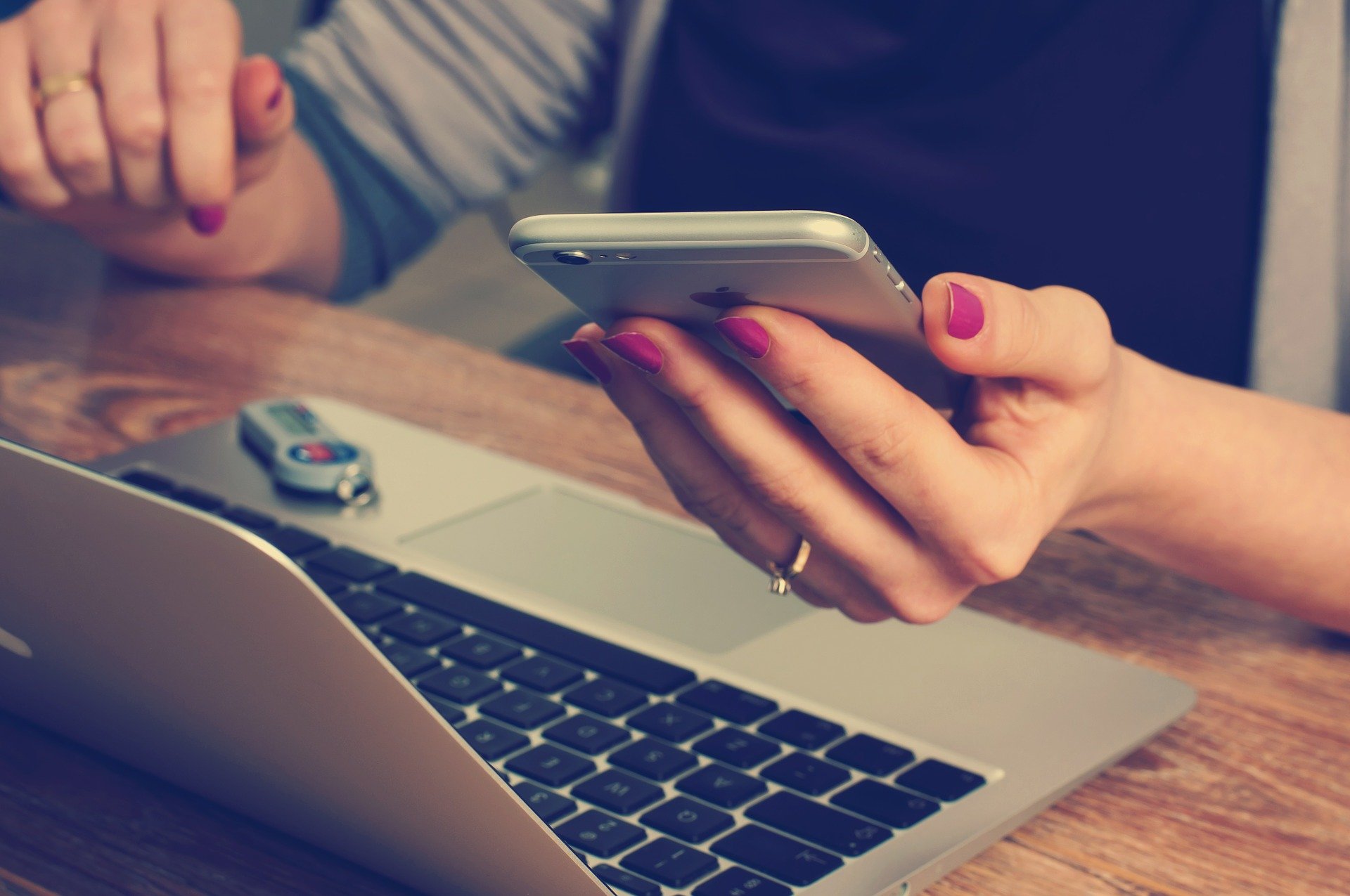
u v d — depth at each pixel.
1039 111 1.04
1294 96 0.92
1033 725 0.50
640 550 0.62
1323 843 0.46
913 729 0.48
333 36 1.27
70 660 0.40
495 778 0.33
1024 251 1.05
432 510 0.65
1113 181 1.03
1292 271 0.94
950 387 0.48
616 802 0.42
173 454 0.69
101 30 0.83
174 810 0.44
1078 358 0.45
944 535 0.45
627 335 0.41
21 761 0.46
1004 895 0.42
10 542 0.36
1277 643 0.62
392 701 0.32
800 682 0.51
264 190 1.04
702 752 0.45
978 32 1.07
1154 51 1.01
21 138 0.84
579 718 0.47
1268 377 0.96
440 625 0.53
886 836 0.42
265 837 0.43
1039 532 0.47
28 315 0.92
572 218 0.36
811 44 1.14
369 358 0.89
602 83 1.36
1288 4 0.91
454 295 3.13
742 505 0.48
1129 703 0.52
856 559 0.46
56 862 0.41
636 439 0.80
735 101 1.16
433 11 1.26
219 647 0.34
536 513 0.66
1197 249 1.02
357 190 1.23
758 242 0.34
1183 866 0.45
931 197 1.06
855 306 0.38
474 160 1.30
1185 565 0.64
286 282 1.13
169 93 0.82
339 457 0.66
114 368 0.84
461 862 0.37
